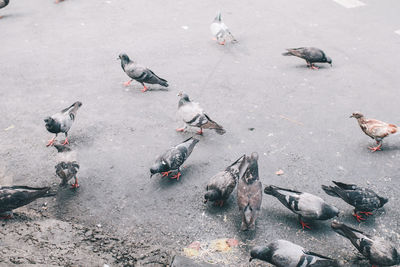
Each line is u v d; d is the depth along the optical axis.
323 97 3.53
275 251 2.40
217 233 2.63
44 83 3.65
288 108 3.42
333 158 3.03
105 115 3.35
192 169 2.95
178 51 4.08
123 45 4.16
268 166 2.97
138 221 2.68
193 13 4.75
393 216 2.71
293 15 4.69
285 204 2.63
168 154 2.82
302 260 2.37
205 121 3.07
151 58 3.97
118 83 3.68
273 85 3.66
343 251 2.56
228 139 3.16
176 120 3.32
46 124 2.99
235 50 4.10
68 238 2.58
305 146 3.11
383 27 4.45
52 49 4.09
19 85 3.62
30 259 2.46
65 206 2.74
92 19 4.61
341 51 4.07
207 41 4.23
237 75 3.77
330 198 2.80
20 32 4.34
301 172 2.94
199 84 3.66
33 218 2.66
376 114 3.37
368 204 2.63
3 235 2.56
